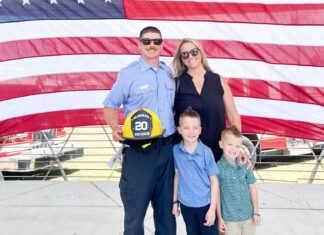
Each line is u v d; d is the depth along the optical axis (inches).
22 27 224.2
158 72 124.6
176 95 127.1
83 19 223.6
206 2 219.8
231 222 121.7
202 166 120.8
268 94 222.4
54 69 227.5
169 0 220.8
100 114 230.5
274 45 218.7
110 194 202.8
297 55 217.5
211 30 221.1
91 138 333.7
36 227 165.3
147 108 123.6
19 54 225.3
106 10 222.8
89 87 228.2
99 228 164.9
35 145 265.0
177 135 129.7
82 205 188.4
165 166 124.4
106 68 227.0
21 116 229.0
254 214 123.7
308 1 213.2
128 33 223.9
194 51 123.3
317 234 158.2
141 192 122.0
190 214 125.0
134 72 122.8
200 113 124.1
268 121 224.5
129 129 119.0
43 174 296.7
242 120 226.4
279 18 216.5
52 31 224.7
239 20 219.3
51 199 196.1
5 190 209.3
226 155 123.1
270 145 272.1
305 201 191.6
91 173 293.9
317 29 214.1
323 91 216.8
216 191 121.0
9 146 258.8
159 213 128.8
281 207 184.4
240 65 222.1
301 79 218.5
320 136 220.2
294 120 222.2
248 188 123.9
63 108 230.2
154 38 120.3
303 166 305.1
